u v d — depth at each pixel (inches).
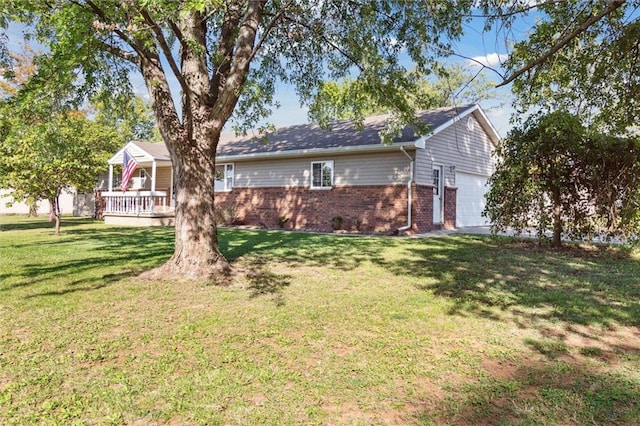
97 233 547.5
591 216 374.6
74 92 267.6
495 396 116.5
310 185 627.8
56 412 104.5
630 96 221.5
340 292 228.8
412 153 532.1
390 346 151.6
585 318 183.9
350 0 331.0
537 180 389.7
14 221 791.1
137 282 247.9
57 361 135.3
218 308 196.7
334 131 676.1
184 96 257.9
